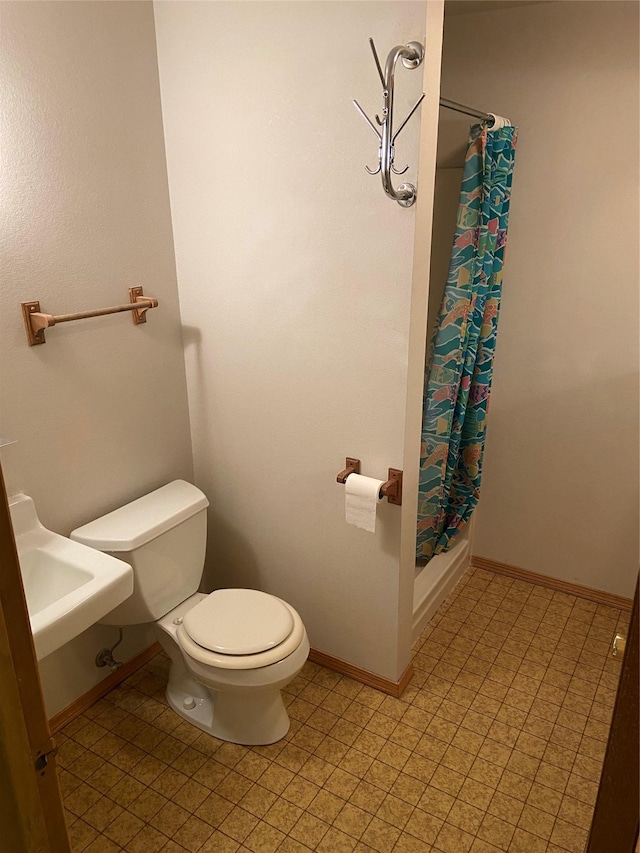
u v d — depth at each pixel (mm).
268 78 1885
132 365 2207
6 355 1820
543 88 2352
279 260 2057
